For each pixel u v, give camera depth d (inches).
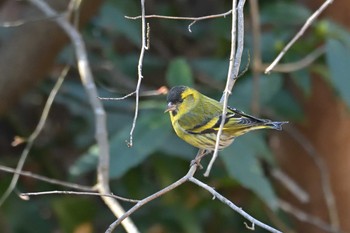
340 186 451.8
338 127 444.8
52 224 468.8
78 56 367.2
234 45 250.7
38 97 490.6
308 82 408.5
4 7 515.5
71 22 438.3
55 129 486.9
